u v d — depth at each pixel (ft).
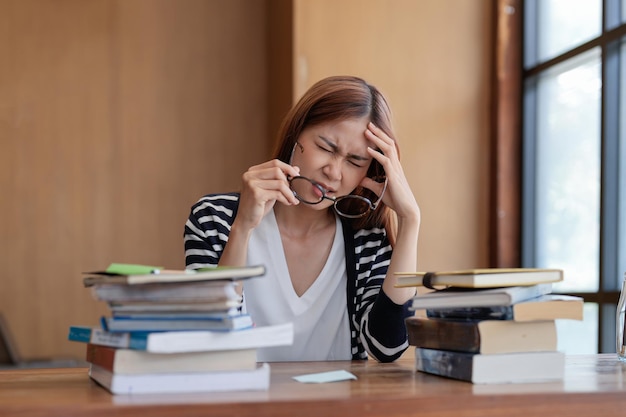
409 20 14.26
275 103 15.62
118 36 15.89
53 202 15.48
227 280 3.89
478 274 4.24
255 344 3.83
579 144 12.62
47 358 15.21
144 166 15.88
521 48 14.21
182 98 16.11
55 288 15.40
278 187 5.57
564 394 3.78
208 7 16.30
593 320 12.01
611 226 11.71
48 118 15.55
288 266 6.17
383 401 3.56
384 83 14.12
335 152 5.76
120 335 3.80
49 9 15.64
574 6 12.83
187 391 3.73
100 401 3.42
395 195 5.85
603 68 11.84
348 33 14.08
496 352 4.18
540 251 13.66
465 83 14.35
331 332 6.16
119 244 15.70
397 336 5.59
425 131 14.15
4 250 15.24
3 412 3.22
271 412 3.43
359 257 6.25
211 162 16.16
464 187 14.23
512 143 14.11
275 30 15.66
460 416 3.65
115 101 15.81
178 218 15.96
